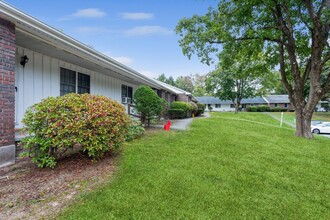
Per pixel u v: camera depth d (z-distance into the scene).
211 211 2.68
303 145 7.58
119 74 9.44
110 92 10.11
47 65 6.23
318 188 3.61
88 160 4.39
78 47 5.56
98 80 8.99
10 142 4.10
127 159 4.54
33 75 5.75
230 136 8.38
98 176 3.58
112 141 4.35
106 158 4.58
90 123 3.99
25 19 3.98
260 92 29.45
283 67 10.42
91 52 6.16
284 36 10.22
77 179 3.44
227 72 27.22
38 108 3.88
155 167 4.14
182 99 23.25
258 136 8.96
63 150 4.34
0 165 3.88
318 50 9.05
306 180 3.95
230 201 2.96
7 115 4.03
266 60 12.12
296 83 10.01
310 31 9.66
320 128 16.03
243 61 12.17
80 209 2.55
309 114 9.65
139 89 9.72
